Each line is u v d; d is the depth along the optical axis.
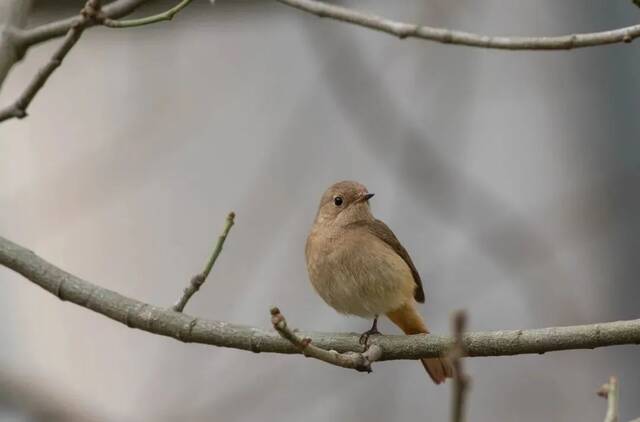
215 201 12.98
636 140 13.41
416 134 12.88
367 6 13.28
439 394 11.80
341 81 13.17
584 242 12.81
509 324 12.15
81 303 6.61
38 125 13.22
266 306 12.27
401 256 8.45
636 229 12.84
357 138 13.15
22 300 12.24
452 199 12.75
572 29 13.50
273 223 12.77
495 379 12.05
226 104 13.48
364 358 5.94
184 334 6.48
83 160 13.09
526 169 13.24
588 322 12.26
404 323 8.33
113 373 12.10
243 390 11.86
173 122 13.39
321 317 12.17
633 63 13.60
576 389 11.97
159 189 13.02
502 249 12.60
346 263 8.19
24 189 12.89
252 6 13.30
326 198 8.51
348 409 11.71
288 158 13.12
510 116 13.45
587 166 13.30
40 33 7.48
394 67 13.41
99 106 13.41
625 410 11.98
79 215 12.80
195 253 12.66
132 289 12.45
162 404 11.89
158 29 13.68
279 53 13.70
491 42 7.00
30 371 11.82
